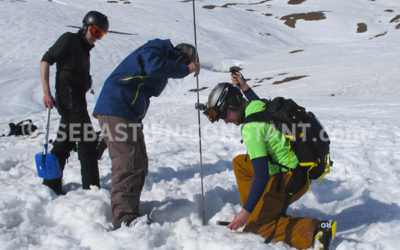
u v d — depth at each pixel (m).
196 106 3.06
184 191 3.80
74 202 3.23
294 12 56.59
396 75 18.38
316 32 49.31
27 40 26.03
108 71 21.73
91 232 2.77
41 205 3.24
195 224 3.11
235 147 6.10
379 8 60.12
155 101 14.62
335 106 10.99
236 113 2.74
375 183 4.16
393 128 7.20
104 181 4.18
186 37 38.03
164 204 3.38
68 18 34.94
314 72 21.22
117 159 2.98
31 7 35.53
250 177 3.06
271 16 55.97
